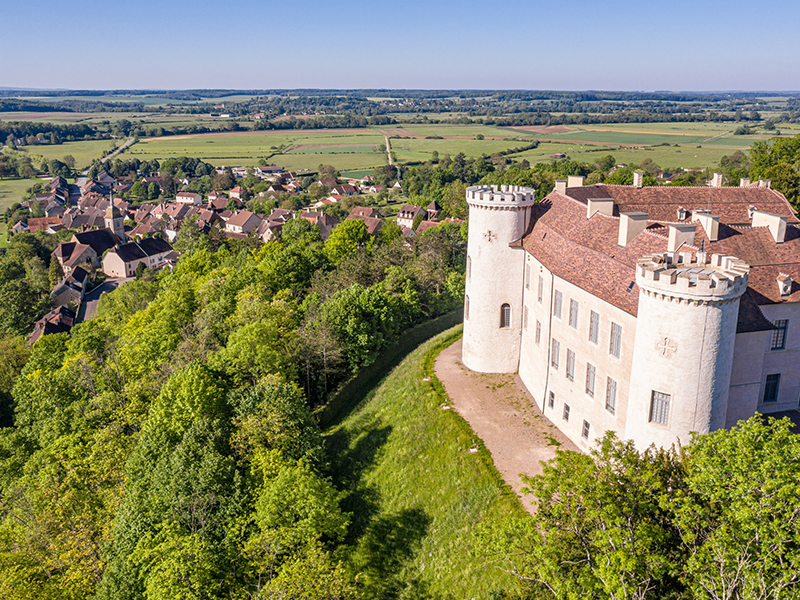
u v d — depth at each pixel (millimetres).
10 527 60750
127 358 92312
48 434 78562
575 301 54688
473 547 46094
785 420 30016
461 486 52031
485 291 70375
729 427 49062
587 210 61969
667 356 40750
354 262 116688
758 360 48125
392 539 51656
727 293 38531
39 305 183250
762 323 46469
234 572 47406
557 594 29406
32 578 55969
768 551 25891
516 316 70312
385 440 63719
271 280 115188
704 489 29109
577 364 54469
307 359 79438
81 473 65625
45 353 113125
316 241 169875
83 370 87812
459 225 152125
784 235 54531
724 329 39812
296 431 59031
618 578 27312
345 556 51375
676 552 30203
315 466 57344
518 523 32656
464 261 135375
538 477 33938
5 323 170250
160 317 102625
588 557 29578
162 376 80188
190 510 50875
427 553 48594
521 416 61500
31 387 92250
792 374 51344
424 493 54094
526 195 67688
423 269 111062
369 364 83500
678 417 41250
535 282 64312
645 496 31922
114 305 144250
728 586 26234
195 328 95250
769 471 27469
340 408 77625
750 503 26578
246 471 55938
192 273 140000
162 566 43844
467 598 43250
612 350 48906
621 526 30438
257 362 74562
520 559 36625
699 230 52594
